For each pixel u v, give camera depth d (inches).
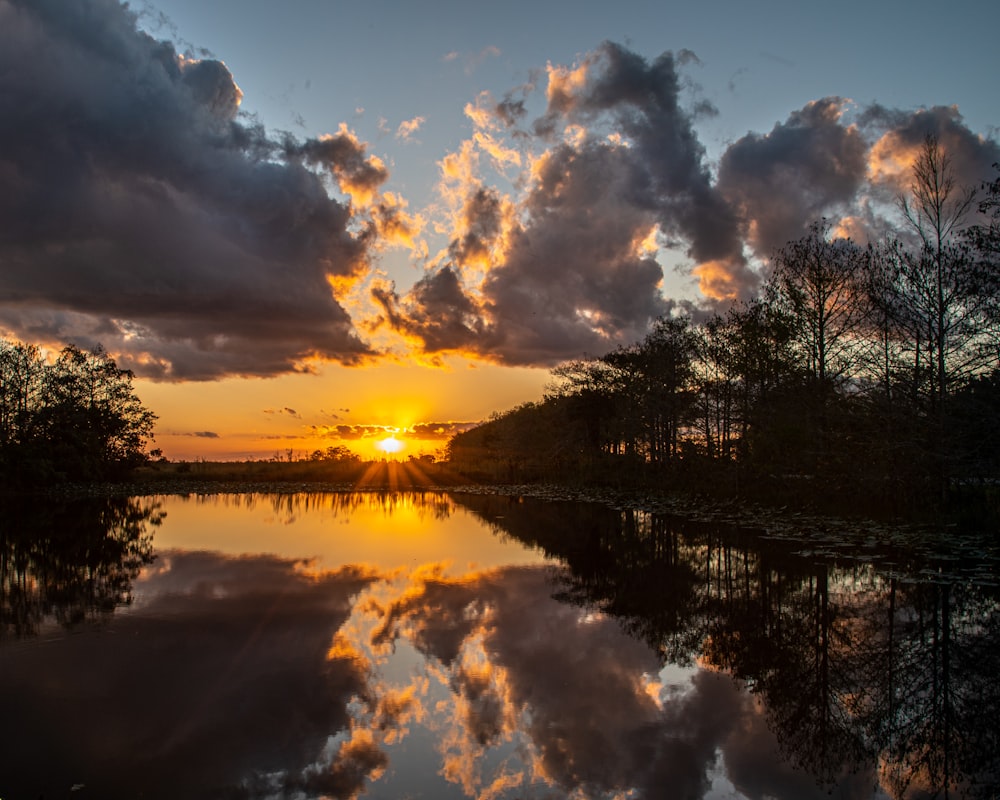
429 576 582.9
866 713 292.8
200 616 436.8
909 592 525.3
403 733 263.3
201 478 2206.0
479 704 293.9
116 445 2085.4
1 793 216.4
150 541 810.8
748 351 1234.0
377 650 366.6
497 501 1497.3
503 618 439.5
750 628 422.9
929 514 895.7
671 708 294.7
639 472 1743.4
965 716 290.2
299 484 2092.8
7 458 1771.7
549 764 239.8
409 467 2497.5
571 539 840.3
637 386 1759.4
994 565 634.8
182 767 233.9
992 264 826.2
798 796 221.9
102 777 227.0
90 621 423.8
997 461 874.8
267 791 218.4
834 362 1127.6
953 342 896.9
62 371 1984.5
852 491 1023.0
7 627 409.4
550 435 2368.4
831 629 421.7
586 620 438.0
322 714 280.4
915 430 918.4
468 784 223.6
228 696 298.4
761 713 291.6
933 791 227.8
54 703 289.9
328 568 617.6
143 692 303.1
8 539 835.4
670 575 596.7
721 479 1325.0
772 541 813.2
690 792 221.5
